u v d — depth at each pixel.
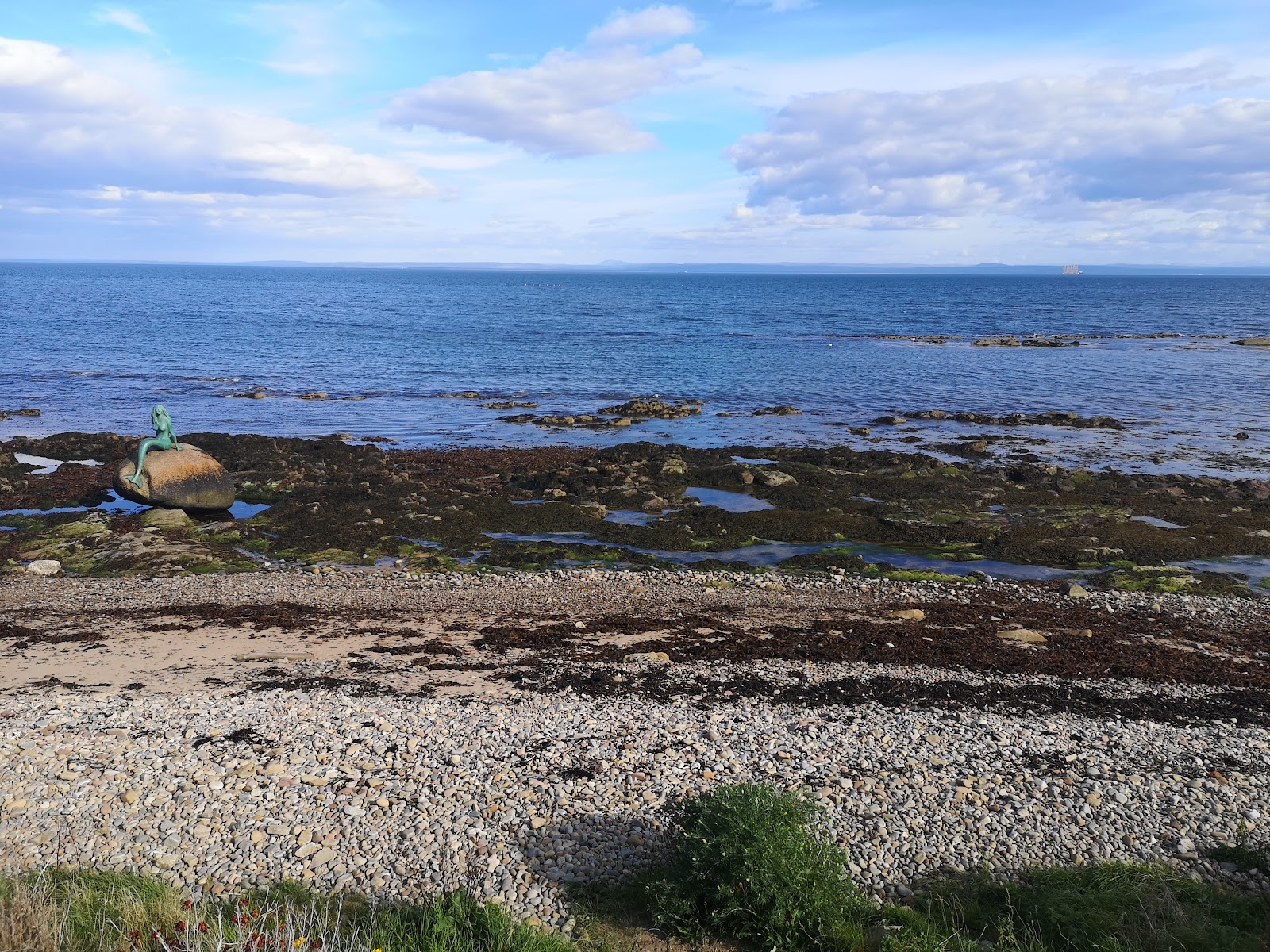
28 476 35.12
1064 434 45.56
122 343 85.31
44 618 20.62
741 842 9.54
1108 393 58.34
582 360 76.56
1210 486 33.59
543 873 10.30
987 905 9.79
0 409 52.00
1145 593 23.16
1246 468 37.81
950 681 16.86
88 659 17.86
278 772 12.58
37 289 189.25
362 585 23.80
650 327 111.44
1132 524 28.84
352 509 30.89
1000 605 22.11
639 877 10.26
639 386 62.84
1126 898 9.64
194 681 16.59
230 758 12.97
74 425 47.50
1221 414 50.91
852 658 18.12
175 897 9.40
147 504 30.77
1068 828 11.30
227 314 124.50
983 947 9.02
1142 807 11.82
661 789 12.16
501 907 9.62
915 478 34.66
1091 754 13.45
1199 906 9.55
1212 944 8.78
